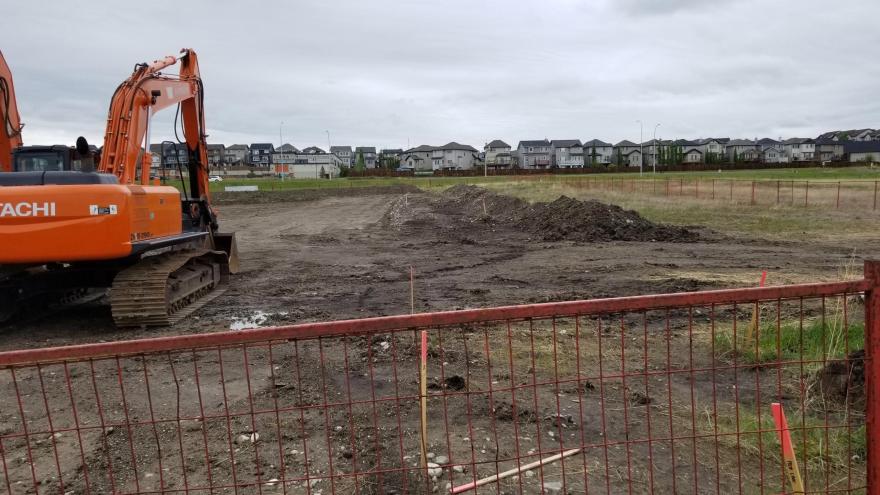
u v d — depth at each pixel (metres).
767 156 133.25
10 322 9.45
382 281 12.77
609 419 5.09
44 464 4.57
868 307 3.18
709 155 126.62
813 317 7.93
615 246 17.23
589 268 13.60
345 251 18.17
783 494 3.52
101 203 7.98
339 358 6.91
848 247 16.48
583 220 20.00
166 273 8.99
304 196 50.97
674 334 7.55
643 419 5.09
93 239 7.96
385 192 55.53
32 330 8.92
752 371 6.21
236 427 5.09
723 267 13.38
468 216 29.17
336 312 9.77
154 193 9.31
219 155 131.00
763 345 6.76
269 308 10.18
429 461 4.35
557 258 15.34
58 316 9.88
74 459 4.63
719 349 6.82
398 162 143.62
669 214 25.62
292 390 6.00
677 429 4.88
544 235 19.92
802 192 34.03
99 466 4.52
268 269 14.80
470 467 4.29
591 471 4.21
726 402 5.43
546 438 4.73
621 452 4.50
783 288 3.17
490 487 4.01
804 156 133.38
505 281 12.33
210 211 12.88
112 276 9.53
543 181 60.34
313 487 4.10
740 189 38.72
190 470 4.40
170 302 9.23
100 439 4.97
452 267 14.45
